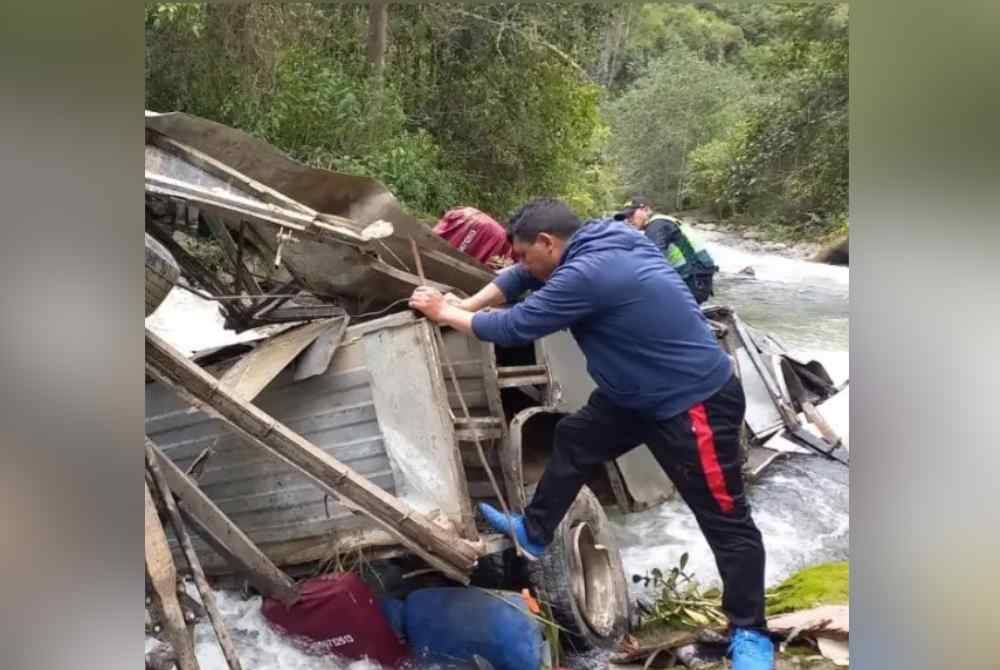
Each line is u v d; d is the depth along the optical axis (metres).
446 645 2.88
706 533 2.83
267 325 3.68
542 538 2.92
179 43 7.64
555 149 10.48
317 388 2.96
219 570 3.13
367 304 3.32
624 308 2.73
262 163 2.95
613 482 3.71
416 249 3.10
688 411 2.75
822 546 4.03
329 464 2.57
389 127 8.80
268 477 2.96
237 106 7.92
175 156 2.88
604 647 3.15
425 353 2.80
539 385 3.38
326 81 8.48
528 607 2.96
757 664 2.72
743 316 8.16
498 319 2.78
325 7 8.87
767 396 4.80
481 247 3.74
